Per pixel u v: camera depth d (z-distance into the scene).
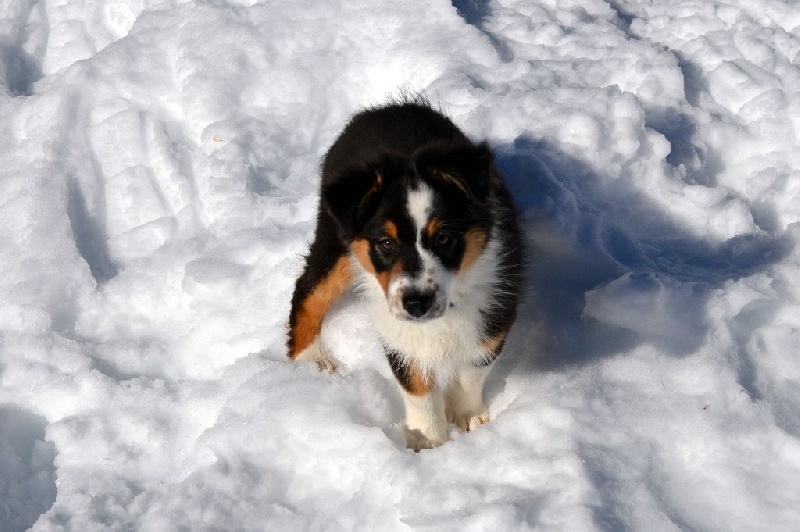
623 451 1.77
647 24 2.35
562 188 2.02
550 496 1.73
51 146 2.23
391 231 1.77
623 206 2.05
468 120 2.14
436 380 1.88
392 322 1.84
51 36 2.50
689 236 2.02
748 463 1.75
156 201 2.19
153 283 2.08
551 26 2.31
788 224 2.00
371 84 2.30
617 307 1.89
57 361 1.99
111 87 2.33
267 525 1.78
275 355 1.98
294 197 2.15
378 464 1.81
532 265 1.99
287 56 2.34
